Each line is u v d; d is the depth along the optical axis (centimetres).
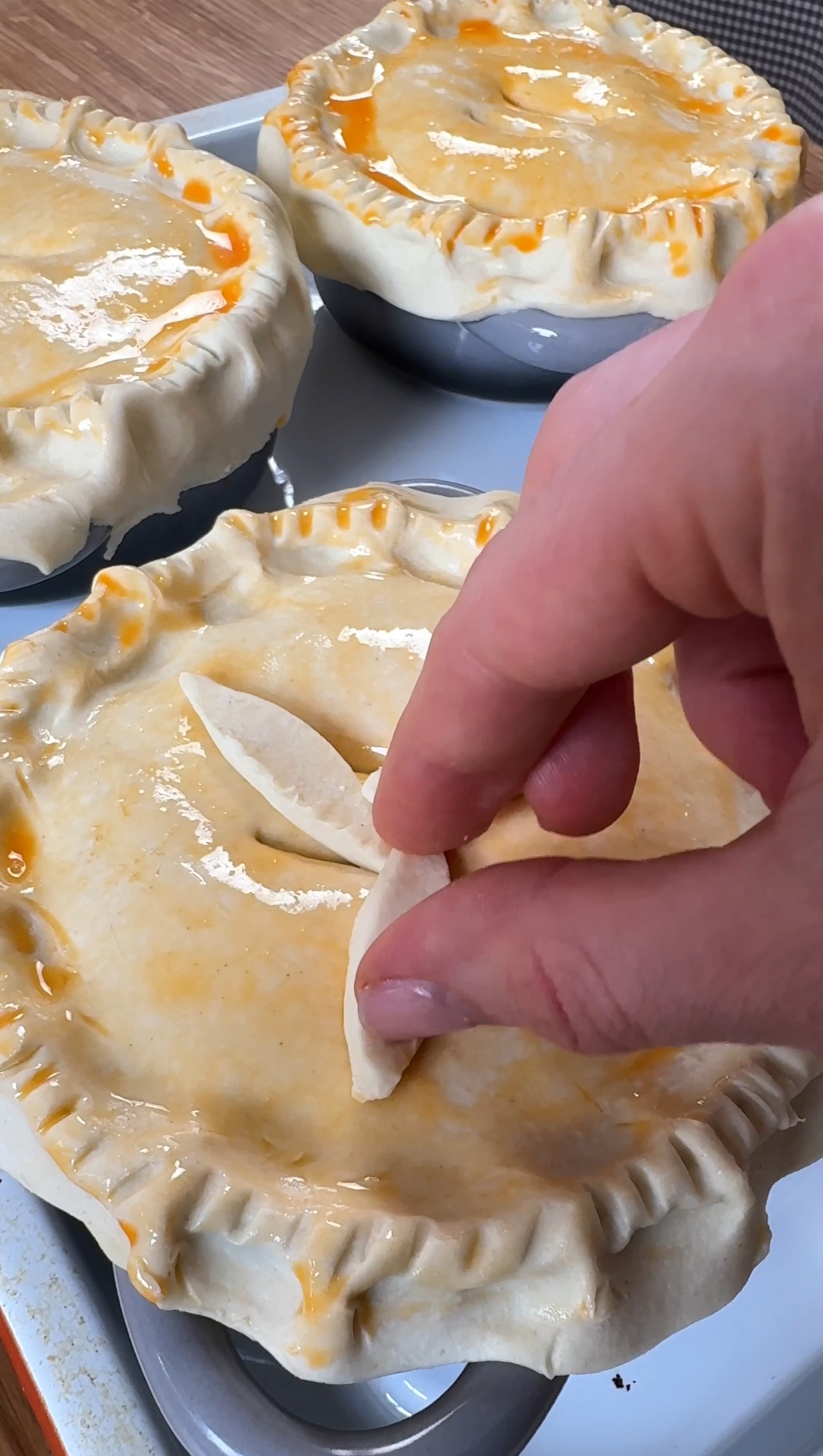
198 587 31
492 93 45
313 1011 25
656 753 28
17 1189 27
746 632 25
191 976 26
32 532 34
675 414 20
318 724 29
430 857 26
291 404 40
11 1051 25
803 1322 29
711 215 40
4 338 37
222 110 48
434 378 44
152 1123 24
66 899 27
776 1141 26
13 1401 33
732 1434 28
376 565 32
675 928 21
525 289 40
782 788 25
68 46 53
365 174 42
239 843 27
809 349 19
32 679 29
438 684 23
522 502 26
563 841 27
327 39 54
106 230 39
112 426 35
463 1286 23
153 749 28
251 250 39
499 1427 25
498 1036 25
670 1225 25
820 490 19
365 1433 25
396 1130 24
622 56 49
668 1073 25
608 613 21
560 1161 24
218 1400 25
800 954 20
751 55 60
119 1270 26
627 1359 24
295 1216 23
